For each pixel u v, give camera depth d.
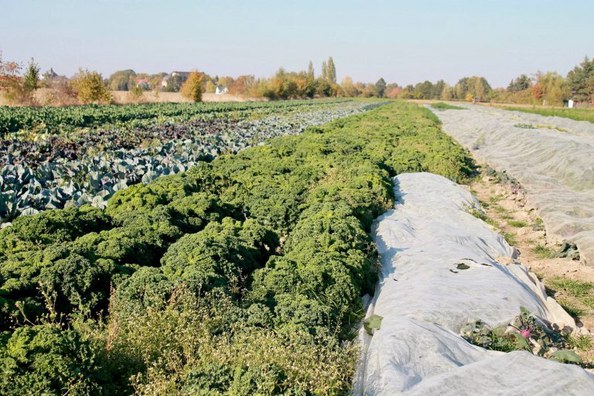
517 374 5.73
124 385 5.88
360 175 15.73
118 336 6.41
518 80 144.62
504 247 12.30
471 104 103.00
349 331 7.82
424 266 9.62
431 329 6.95
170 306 6.79
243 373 5.50
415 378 5.88
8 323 6.62
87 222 10.01
